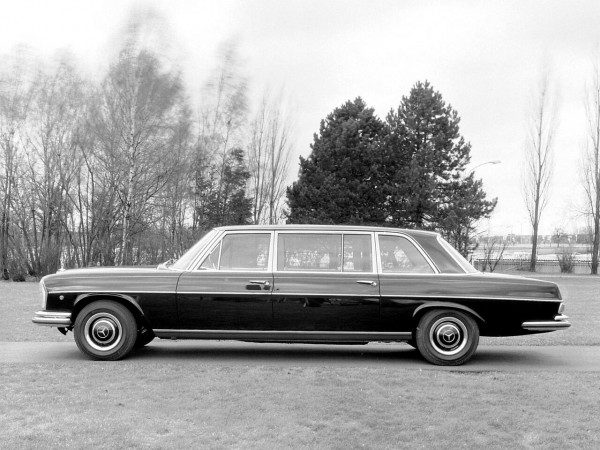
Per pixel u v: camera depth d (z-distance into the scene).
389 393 6.62
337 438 5.04
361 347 10.16
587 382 7.30
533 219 63.72
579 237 74.69
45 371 7.65
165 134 36.03
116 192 36.69
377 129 43.91
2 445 4.78
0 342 10.27
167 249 41.06
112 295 8.51
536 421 5.61
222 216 41.69
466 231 46.72
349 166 42.19
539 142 63.06
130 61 34.62
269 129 48.19
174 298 8.46
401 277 8.51
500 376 7.61
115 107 34.41
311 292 8.41
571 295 25.97
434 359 8.46
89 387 6.76
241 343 10.45
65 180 37.31
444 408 6.02
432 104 47.94
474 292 8.44
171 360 8.66
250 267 8.59
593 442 5.05
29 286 28.91
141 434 5.08
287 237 8.69
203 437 5.01
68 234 38.72
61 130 36.97
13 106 36.50
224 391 6.61
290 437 5.05
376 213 42.31
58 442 4.86
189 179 40.56
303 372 7.72
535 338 11.52
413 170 43.09
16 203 37.59
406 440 5.04
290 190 42.78
